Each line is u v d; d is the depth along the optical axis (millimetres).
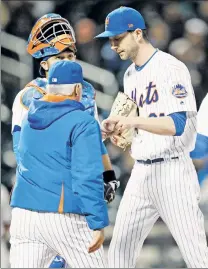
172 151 19922
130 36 20250
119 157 33781
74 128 17359
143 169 20234
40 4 36844
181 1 38531
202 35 38000
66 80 17656
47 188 17516
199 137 21219
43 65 19984
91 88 20078
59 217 17547
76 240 17688
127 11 20297
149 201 20281
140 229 20500
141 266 30797
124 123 18953
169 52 37969
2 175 33062
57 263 20656
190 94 19672
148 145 20031
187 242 19938
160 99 19953
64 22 19922
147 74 20250
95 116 20000
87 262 17734
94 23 37094
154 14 38281
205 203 32125
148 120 19047
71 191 17500
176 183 19891
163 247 31297
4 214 29609
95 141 17234
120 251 20500
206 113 21219
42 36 19766
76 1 37250
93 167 17109
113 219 32281
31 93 19250
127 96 20375
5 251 28922
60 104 17562
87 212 17141
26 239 18031
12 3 36469
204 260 19875
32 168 17641
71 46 19875
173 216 19969
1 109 34000
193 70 37469
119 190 33469
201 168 32906
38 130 17594
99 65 36469
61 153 17438
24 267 17922
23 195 17750
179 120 19281
